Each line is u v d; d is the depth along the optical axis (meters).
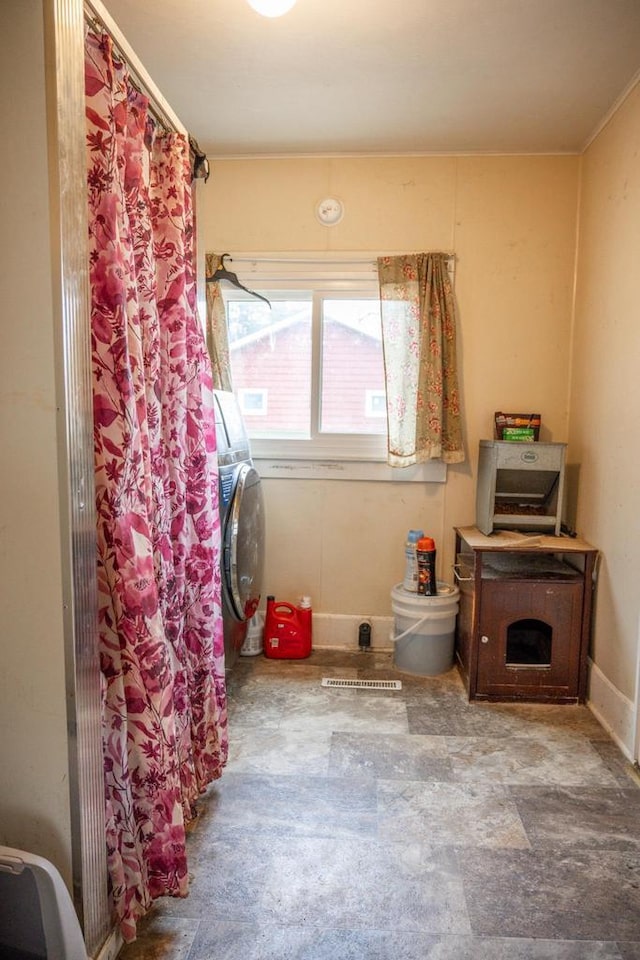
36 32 1.01
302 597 3.06
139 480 1.28
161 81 2.28
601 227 2.55
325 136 2.75
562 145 2.79
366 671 2.86
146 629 1.30
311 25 1.94
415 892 1.49
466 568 2.72
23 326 1.06
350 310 3.04
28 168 1.04
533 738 2.25
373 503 3.10
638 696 2.07
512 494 2.80
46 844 1.16
